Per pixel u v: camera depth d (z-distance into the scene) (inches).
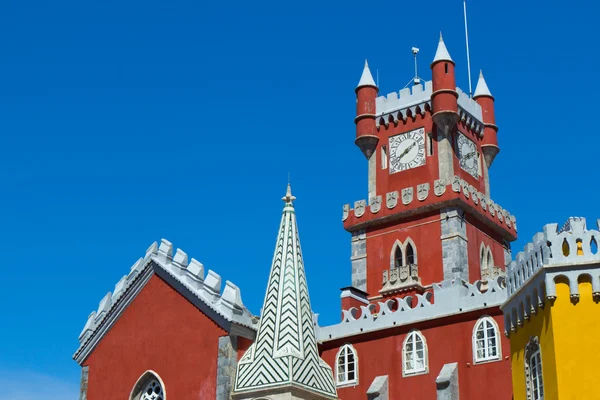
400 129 3085.6
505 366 2038.6
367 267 2960.1
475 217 2940.5
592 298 1616.6
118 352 2233.0
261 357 1893.5
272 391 1833.2
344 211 3070.9
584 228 1667.1
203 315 2124.8
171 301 2193.7
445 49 3004.4
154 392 2158.0
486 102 3248.0
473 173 3088.1
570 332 1604.3
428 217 2888.8
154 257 2250.2
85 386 2244.1
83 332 2298.2
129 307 2262.6
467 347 2119.8
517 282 1818.4
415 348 2209.6
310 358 1898.4
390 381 2220.7
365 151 3134.8
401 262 2908.5
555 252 1656.0
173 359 2129.7
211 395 2027.6
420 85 3090.6
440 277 2790.4
